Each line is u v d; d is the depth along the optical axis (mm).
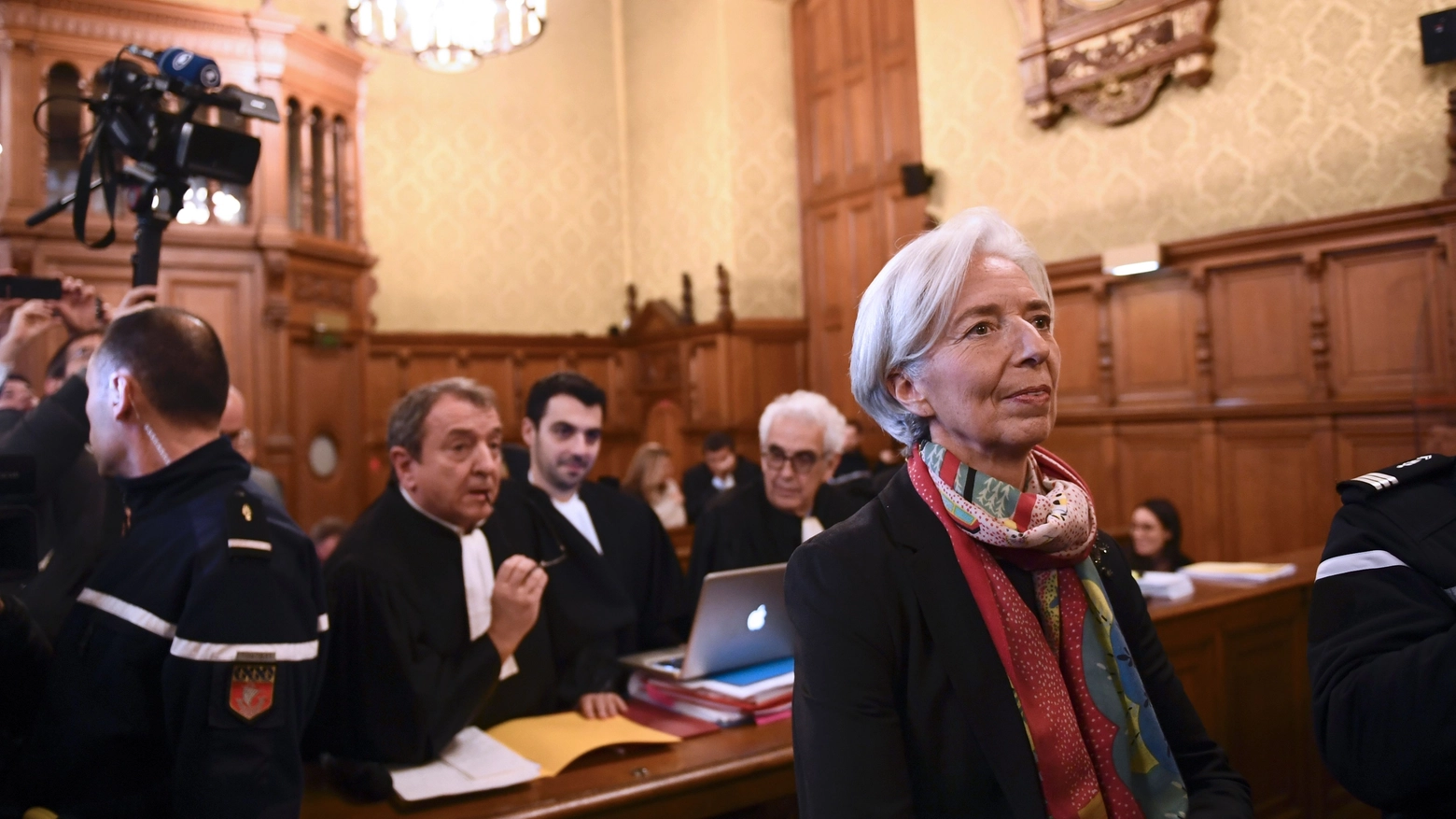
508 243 9445
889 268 1198
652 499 6324
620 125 9984
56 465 1945
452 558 2141
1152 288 6250
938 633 1074
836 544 1148
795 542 2953
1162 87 6227
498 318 9367
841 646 1078
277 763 1440
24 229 5512
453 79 9281
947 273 1133
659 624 2883
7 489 1557
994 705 1040
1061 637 1132
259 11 6191
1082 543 1135
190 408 1615
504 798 1682
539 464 2830
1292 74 5691
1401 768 1055
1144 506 4461
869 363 1216
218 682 1410
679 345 8984
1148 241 6301
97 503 2102
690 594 2986
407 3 6066
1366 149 5406
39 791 1454
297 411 6516
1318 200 5586
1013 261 1179
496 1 6129
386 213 8914
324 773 1863
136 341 1598
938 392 1146
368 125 8875
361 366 7027
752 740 1968
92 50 5750
